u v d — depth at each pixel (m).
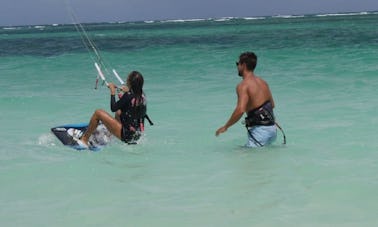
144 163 8.77
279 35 63.53
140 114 10.28
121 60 33.62
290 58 29.45
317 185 7.20
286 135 10.63
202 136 10.96
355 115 12.39
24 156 9.41
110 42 62.72
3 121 13.30
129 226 5.94
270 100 9.76
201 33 83.69
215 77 21.69
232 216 6.14
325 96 15.53
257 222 5.93
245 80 9.65
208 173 8.02
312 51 33.81
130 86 10.19
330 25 96.25
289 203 6.52
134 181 7.71
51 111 14.75
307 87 17.55
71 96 17.64
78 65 30.94
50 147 10.16
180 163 8.70
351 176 7.55
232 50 38.75
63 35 103.00
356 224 5.79
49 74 26.05
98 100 16.64
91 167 8.55
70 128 10.77
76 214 6.38
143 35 85.81
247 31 83.69
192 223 5.96
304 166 8.17
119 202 6.78
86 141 10.34
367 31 62.62
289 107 13.97
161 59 32.75
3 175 8.13
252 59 9.70
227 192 7.04
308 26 96.69
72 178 7.92
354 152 8.98
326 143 9.77
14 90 19.70
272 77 20.59
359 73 20.48
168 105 15.12
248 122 9.70
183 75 23.06
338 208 6.30
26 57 39.81
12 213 6.48
